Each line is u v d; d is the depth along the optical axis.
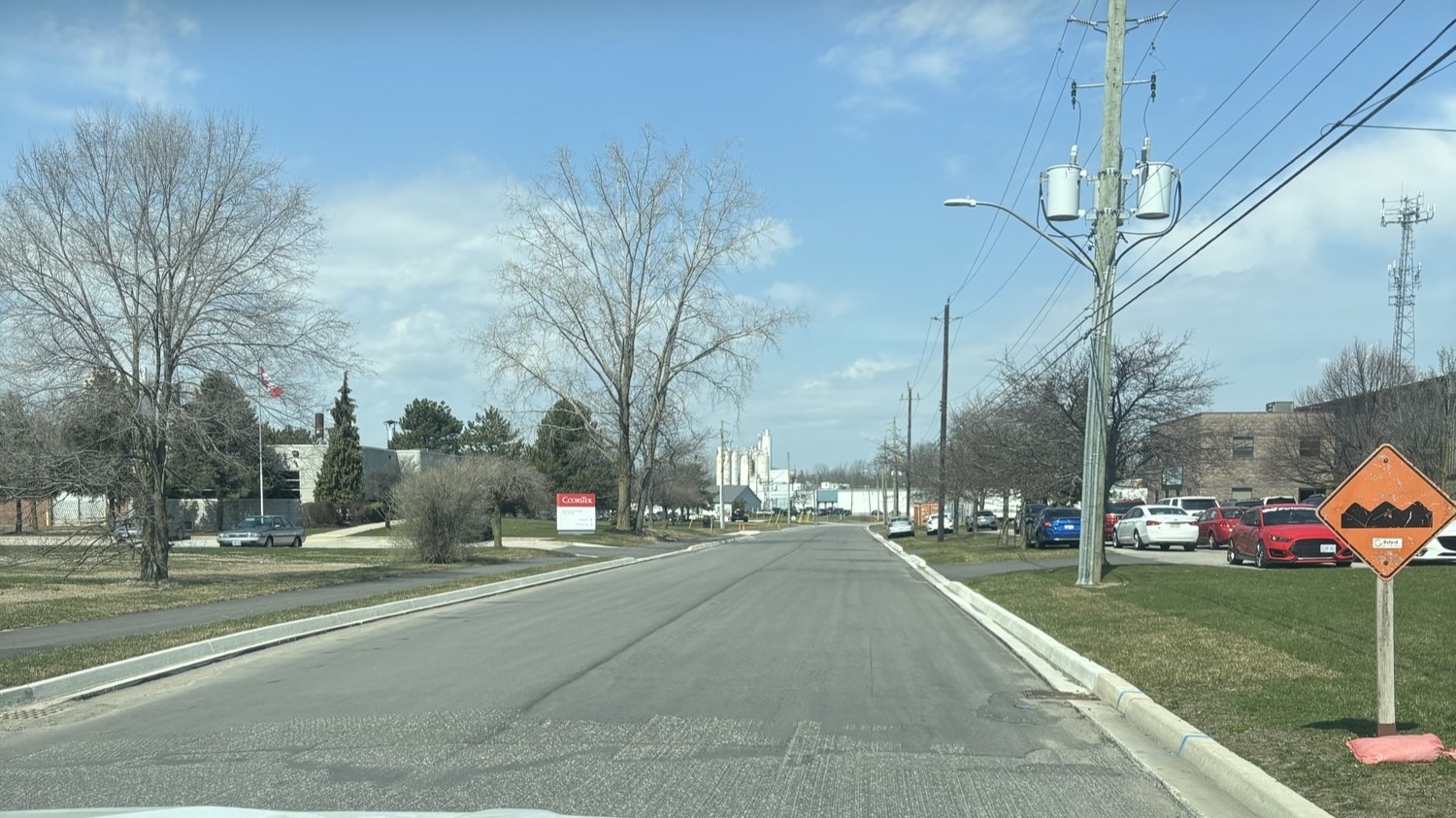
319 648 14.75
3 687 10.91
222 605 19.91
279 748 8.48
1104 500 23.05
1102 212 22.64
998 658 13.70
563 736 8.87
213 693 11.26
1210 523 38.25
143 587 24.06
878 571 32.59
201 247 23.58
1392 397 47.50
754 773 7.71
